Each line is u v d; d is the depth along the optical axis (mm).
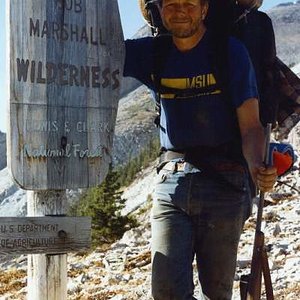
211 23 3395
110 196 25812
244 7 3547
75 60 3633
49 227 3594
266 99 3689
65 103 3607
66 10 3598
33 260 3689
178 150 3408
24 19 3463
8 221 3480
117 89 3750
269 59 3668
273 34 3678
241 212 3385
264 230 8969
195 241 3398
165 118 3426
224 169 3332
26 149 3496
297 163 13359
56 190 3656
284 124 3812
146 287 6910
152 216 3418
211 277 3395
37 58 3510
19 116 3469
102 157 3744
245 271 6797
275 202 11422
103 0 3715
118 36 3709
